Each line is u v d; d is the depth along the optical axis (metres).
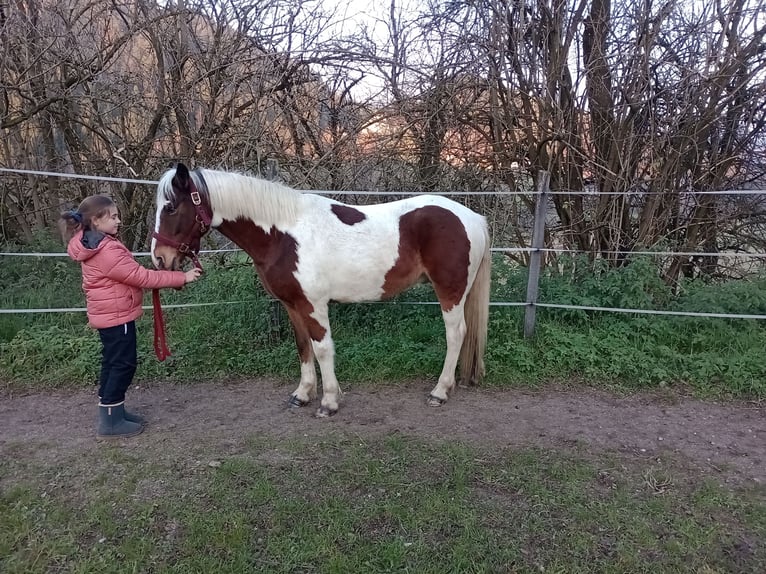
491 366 3.91
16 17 5.07
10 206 5.91
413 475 2.58
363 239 3.15
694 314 4.06
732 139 4.97
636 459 2.77
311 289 3.07
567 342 4.07
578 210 5.28
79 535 2.15
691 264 5.35
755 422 3.21
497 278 4.71
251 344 4.22
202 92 5.48
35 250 5.25
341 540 2.11
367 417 3.27
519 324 4.45
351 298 3.26
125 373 2.91
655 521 2.25
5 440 2.96
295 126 5.45
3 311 3.93
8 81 5.19
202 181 2.91
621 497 2.41
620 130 4.95
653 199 5.01
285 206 3.04
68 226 2.69
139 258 5.73
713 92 4.64
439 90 5.20
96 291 2.76
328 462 2.71
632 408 3.40
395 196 5.38
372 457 2.76
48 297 4.79
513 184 5.36
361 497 2.40
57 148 5.92
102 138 5.50
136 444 2.91
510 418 3.26
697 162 5.00
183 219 2.86
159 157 5.59
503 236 5.39
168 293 4.85
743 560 2.02
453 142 5.43
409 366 3.91
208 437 3.00
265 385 3.78
